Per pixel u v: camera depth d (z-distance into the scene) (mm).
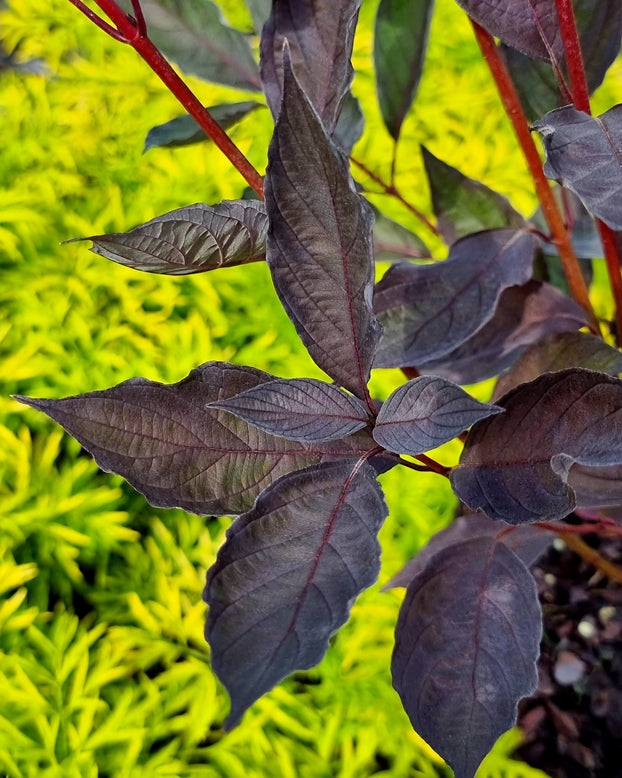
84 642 415
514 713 211
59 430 491
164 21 266
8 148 635
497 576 227
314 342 184
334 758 405
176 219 180
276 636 161
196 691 409
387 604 435
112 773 391
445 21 713
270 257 172
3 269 580
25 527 458
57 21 738
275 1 217
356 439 202
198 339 532
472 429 208
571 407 196
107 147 643
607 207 158
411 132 641
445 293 274
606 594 462
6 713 396
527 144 263
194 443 195
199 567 466
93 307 554
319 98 224
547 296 305
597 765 396
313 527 177
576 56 212
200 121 211
